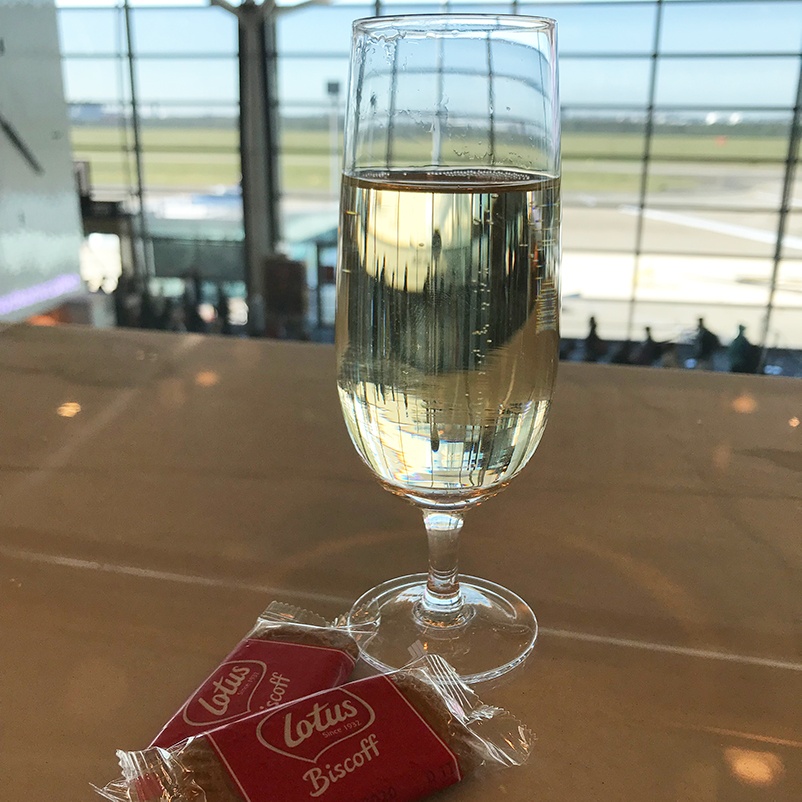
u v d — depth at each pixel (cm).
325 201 540
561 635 23
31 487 31
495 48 21
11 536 28
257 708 20
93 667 21
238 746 18
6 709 20
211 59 486
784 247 496
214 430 36
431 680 20
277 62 491
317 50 489
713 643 23
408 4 459
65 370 43
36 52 409
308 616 23
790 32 458
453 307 20
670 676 21
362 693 19
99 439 35
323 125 513
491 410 21
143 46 480
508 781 18
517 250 20
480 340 20
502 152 22
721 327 450
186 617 24
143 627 23
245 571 26
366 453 23
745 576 26
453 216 20
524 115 21
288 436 36
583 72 490
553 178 21
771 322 455
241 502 30
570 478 32
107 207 495
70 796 17
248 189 507
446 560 24
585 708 20
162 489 31
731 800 18
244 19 478
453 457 21
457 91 21
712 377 43
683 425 37
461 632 23
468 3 443
